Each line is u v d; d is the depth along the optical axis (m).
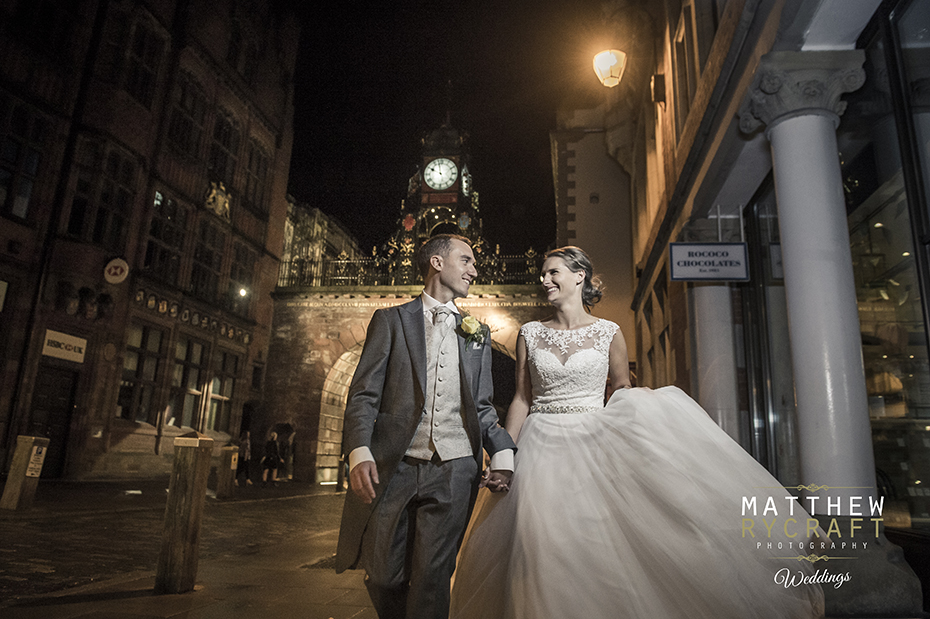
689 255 6.71
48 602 3.37
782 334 6.54
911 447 3.96
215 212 18.62
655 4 10.56
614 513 2.10
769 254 6.89
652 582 1.99
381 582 1.95
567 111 18.94
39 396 12.91
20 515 6.92
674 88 9.05
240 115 20.39
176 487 3.84
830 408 3.83
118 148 14.75
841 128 5.04
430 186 24.03
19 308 12.60
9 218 12.45
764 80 4.47
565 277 2.66
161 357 16.41
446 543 1.99
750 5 4.72
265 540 6.42
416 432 2.11
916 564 3.73
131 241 15.20
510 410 2.66
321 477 21.36
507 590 2.05
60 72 13.69
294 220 24.23
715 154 6.29
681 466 2.14
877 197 4.48
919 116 3.93
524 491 2.20
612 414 2.32
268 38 22.00
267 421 21.28
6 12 12.51
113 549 5.32
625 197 18.03
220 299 18.98
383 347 2.18
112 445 14.58
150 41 16.27
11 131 12.68
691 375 7.77
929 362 3.78
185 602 3.46
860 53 4.36
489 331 2.33
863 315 4.72
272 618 3.17
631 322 16.97
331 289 21.70
